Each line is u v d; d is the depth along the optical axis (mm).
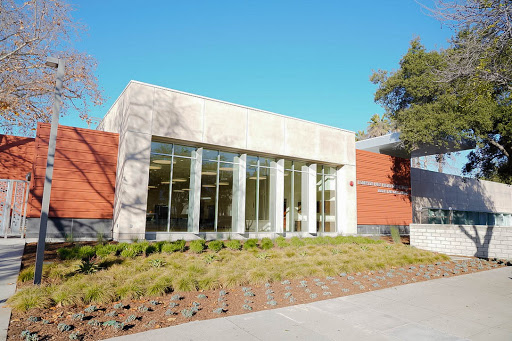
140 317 5441
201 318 5512
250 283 7906
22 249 10906
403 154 27047
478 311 6363
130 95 13914
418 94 21000
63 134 14008
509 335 5094
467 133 19484
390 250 13617
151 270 8414
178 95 15078
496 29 10742
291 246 13867
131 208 13461
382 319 5723
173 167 15188
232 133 16328
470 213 25578
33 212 13320
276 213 17953
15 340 4328
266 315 5719
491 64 11273
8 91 17797
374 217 21875
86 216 14016
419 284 8703
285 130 18219
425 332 5148
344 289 7758
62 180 13781
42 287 6332
